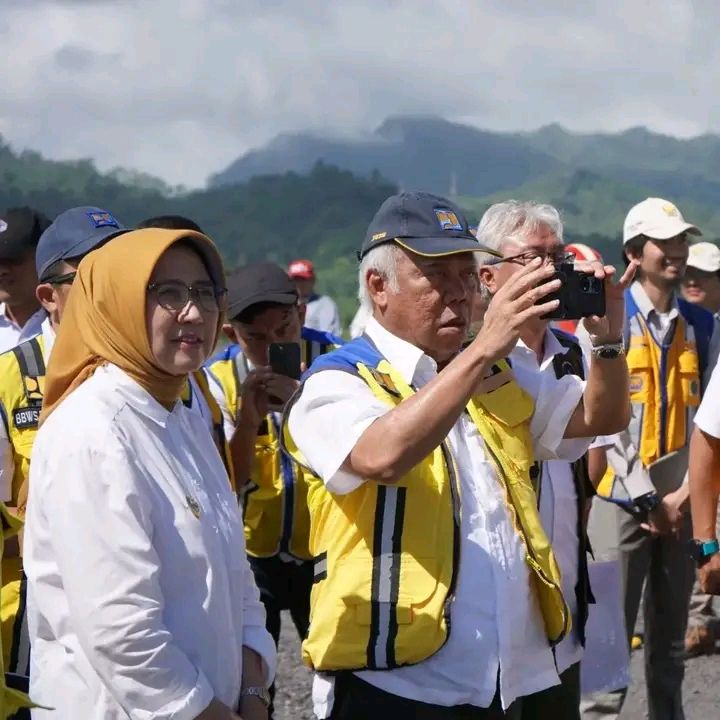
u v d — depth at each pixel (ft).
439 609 12.69
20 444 14.25
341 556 13.07
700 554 17.66
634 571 21.21
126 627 10.80
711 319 22.81
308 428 13.01
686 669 25.90
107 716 11.14
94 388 11.43
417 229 13.17
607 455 20.76
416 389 13.23
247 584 12.57
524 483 13.64
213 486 12.04
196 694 11.02
